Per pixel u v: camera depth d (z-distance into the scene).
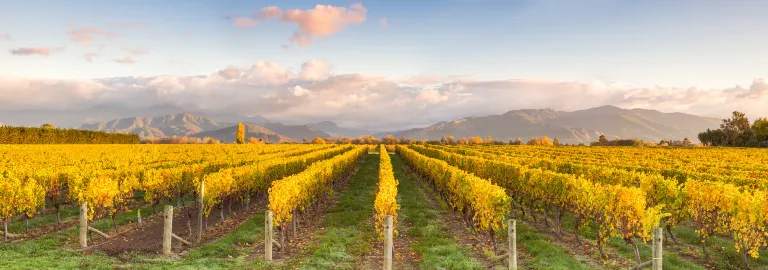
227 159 33.69
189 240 15.55
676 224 14.88
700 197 13.53
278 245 13.37
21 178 19.02
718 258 12.92
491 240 15.19
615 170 21.91
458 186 18.16
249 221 18.50
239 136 121.88
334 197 26.80
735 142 112.56
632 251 13.48
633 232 11.88
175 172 21.53
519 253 13.52
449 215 20.41
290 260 12.73
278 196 13.77
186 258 12.79
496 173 24.98
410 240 15.74
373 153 105.50
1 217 14.80
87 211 15.07
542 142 175.75
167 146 78.50
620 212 12.20
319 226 18.12
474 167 29.86
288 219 14.75
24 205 15.30
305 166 35.94
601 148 88.94
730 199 12.30
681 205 14.55
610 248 13.91
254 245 14.77
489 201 13.55
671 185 15.91
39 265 10.83
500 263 12.44
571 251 13.98
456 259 12.62
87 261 11.67
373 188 31.17
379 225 14.73
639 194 11.94
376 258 13.26
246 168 22.88
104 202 15.87
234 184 19.89
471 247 14.41
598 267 11.98
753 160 44.91
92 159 35.22
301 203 17.44
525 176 19.94
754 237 11.55
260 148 75.69
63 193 24.16
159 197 20.31
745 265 11.86
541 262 12.13
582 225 14.46
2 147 51.88
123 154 45.91
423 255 13.25
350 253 13.61
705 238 14.03
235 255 13.35
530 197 19.27
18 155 38.19
